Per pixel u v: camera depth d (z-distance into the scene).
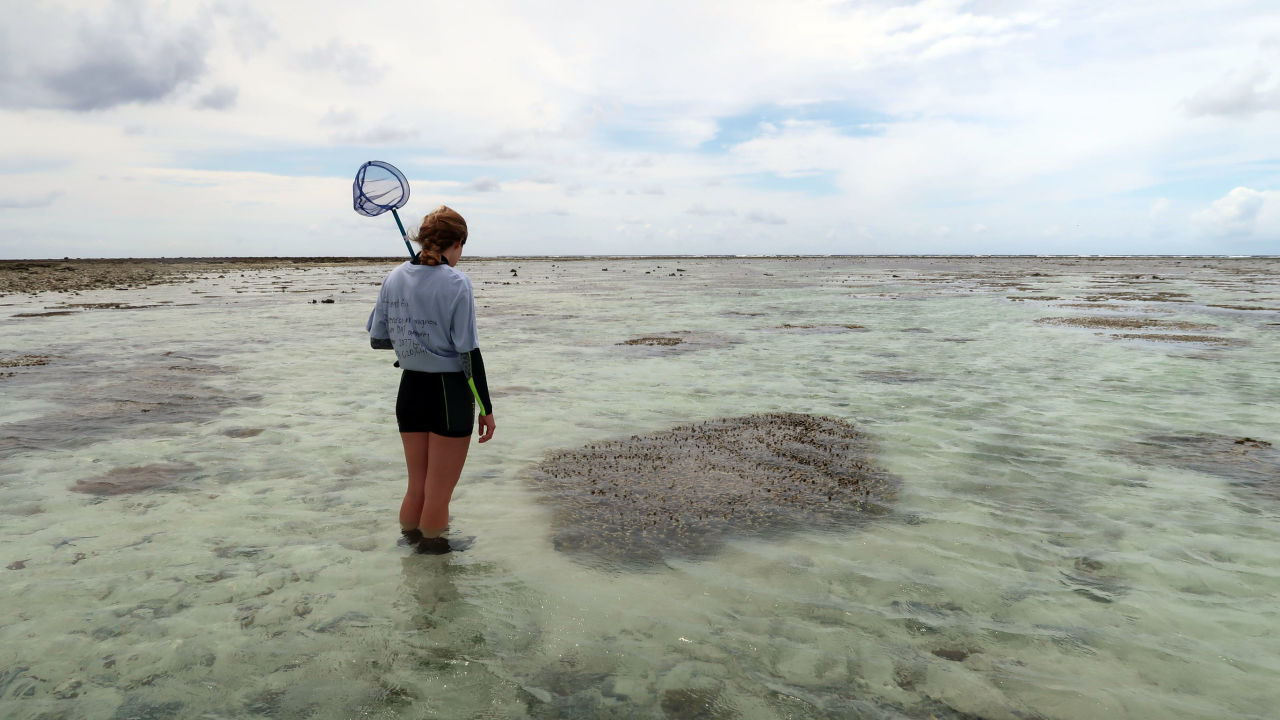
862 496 4.36
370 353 10.51
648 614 2.85
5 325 14.76
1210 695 2.32
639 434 5.89
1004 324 15.34
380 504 4.13
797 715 2.20
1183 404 7.04
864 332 13.88
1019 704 2.26
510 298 25.48
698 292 29.27
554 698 2.28
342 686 2.33
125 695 2.27
